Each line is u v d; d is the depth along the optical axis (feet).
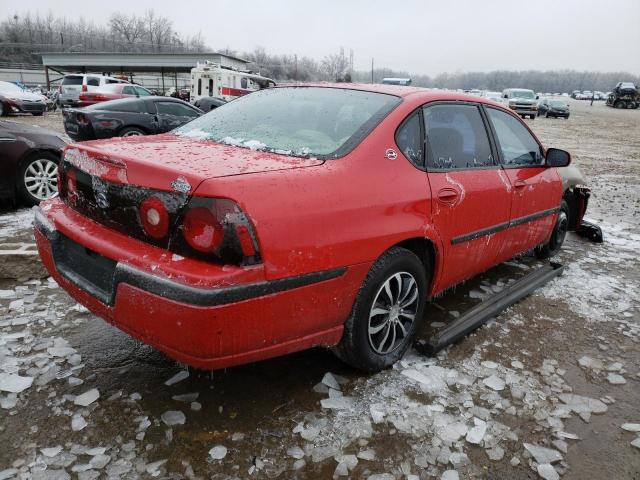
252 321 6.73
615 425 8.41
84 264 7.90
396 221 8.52
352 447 7.43
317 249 7.26
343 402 8.32
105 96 59.62
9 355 9.14
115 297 6.99
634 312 12.81
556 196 14.35
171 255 6.72
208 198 6.44
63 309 10.98
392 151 8.93
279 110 10.19
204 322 6.33
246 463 7.04
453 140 10.55
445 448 7.54
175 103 36.88
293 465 7.06
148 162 7.06
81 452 7.04
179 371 8.95
